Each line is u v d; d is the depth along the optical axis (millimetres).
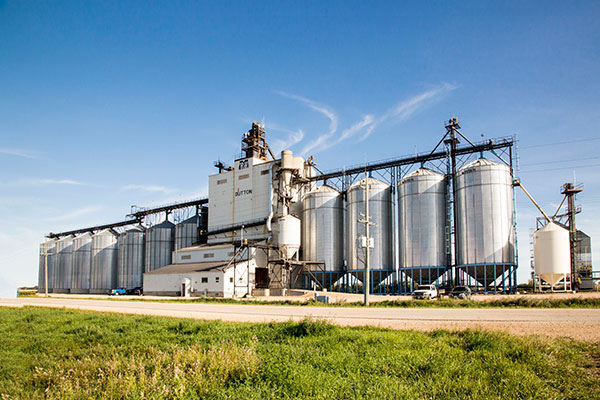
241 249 79375
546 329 22547
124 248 119562
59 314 40281
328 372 14258
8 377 17672
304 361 15805
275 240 88000
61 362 18812
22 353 22906
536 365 14398
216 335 22891
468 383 12539
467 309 36562
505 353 16078
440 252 72812
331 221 85938
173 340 22922
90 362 17391
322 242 85562
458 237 71125
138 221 128750
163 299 69000
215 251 90062
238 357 15195
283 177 89562
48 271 146250
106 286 123750
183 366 14867
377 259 78562
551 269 65312
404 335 20203
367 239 45656
